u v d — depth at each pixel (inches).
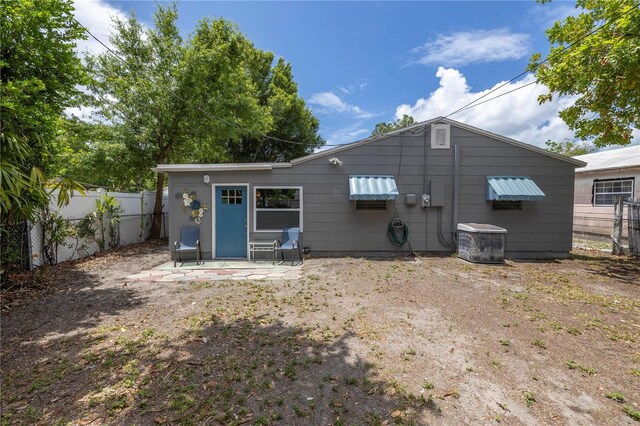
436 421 88.2
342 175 342.6
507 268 285.3
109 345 134.9
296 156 974.4
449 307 181.8
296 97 944.3
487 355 125.3
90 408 93.4
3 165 130.3
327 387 104.1
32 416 89.7
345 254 345.1
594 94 283.4
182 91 486.6
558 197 346.0
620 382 106.7
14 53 222.7
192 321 162.1
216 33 550.0
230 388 103.1
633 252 346.9
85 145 466.6
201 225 335.6
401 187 345.4
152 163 499.2
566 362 119.4
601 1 282.7
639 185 454.6
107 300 198.1
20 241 248.2
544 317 165.0
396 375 111.2
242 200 339.3
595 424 86.9
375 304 188.2
